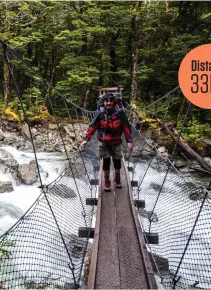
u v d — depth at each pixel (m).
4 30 14.66
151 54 15.88
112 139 3.71
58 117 15.94
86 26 15.28
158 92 17.45
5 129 13.65
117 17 15.13
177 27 15.53
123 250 2.58
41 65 20.34
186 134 11.95
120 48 17.33
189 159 11.57
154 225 4.32
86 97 17.66
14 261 3.15
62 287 2.88
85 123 14.20
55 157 11.89
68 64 15.75
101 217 3.26
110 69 17.94
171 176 6.55
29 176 7.46
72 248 3.53
